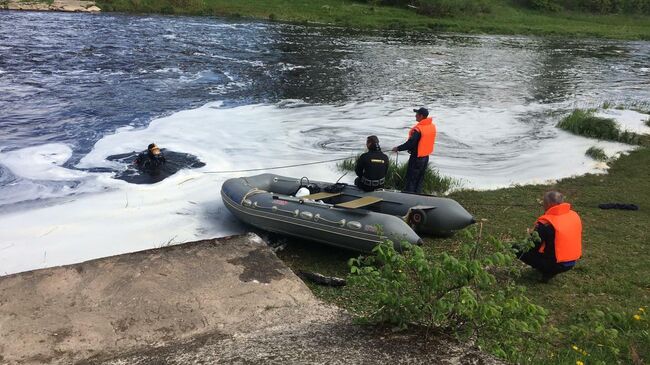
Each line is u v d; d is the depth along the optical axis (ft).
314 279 19.40
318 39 88.48
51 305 15.47
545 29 123.95
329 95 52.60
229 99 48.80
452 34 109.19
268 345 12.62
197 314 15.35
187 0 108.47
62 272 17.24
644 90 64.28
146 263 18.08
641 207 28.37
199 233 24.09
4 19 83.15
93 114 41.75
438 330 12.45
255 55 70.64
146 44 72.64
